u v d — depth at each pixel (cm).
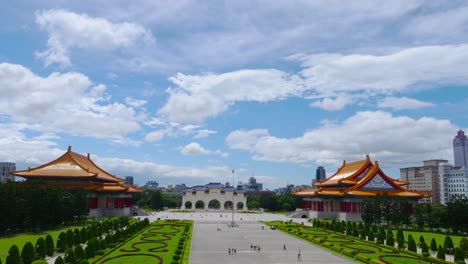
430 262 6575
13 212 8794
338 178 16912
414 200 13662
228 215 19100
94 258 6525
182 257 6800
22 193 9475
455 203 10344
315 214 16300
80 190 12256
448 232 10512
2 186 8900
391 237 8406
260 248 8094
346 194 13838
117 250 7331
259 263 6431
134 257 6638
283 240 9475
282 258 6931
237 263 6406
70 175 14075
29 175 13938
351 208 13962
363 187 13812
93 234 8462
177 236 9562
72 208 10875
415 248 7556
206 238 9700
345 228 10812
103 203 15275
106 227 9812
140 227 10831
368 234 9281
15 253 5288
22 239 8150
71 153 15600
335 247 7975
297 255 7262
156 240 8681
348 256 7169
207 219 16150
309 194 17762
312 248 8169
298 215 17725
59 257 5103
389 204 11838
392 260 6700
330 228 11500
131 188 18800
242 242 9038
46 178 14162
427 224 11756
